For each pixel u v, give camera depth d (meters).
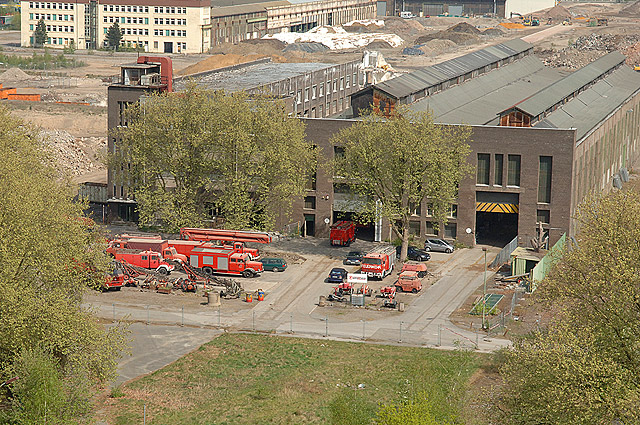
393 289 93.44
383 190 108.94
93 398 67.88
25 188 65.00
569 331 53.47
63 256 65.00
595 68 175.75
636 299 52.59
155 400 67.81
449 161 105.81
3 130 97.50
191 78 156.00
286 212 114.62
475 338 82.06
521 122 122.44
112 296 93.50
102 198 124.44
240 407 66.62
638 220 54.97
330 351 78.62
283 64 188.12
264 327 84.88
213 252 101.88
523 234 113.88
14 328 58.44
